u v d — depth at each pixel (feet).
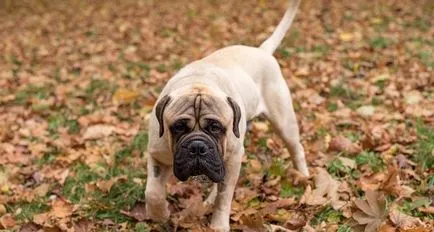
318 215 16.10
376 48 33.42
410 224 14.76
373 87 26.37
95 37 42.70
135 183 18.30
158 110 13.91
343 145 19.99
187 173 13.26
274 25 43.32
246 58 17.04
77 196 18.17
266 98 17.60
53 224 16.35
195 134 13.28
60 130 23.89
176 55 35.65
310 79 28.50
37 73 33.35
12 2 57.16
